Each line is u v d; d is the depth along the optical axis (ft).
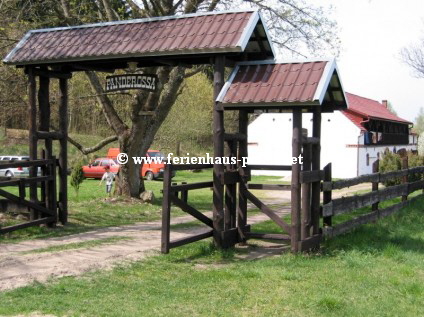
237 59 33.53
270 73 30.73
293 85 29.27
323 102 33.94
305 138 30.48
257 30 32.24
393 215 44.83
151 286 23.00
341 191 87.45
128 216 48.93
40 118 40.47
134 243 33.86
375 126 151.94
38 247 31.89
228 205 32.83
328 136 136.67
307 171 30.63
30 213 39.09
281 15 60.29
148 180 123.75
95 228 40.98
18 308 19.11
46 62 36.24
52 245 32.68
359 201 38.40
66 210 41.68
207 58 32.55
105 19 60.44
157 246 32.65
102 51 33.45
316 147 32.40
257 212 54.95
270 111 33.19
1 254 29.27
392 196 46.24
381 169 69.67
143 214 50.93
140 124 58.03
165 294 21.74
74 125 143.13
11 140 137.90
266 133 142.31
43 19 57.26
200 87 140.97
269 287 22.81
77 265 26.50
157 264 27.32
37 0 56.49
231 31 30.45
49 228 39.37
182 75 58.65
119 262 27.50
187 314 18.97
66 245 32.65
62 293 21.45
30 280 23.36
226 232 31.83
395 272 25.67
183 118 140.15
